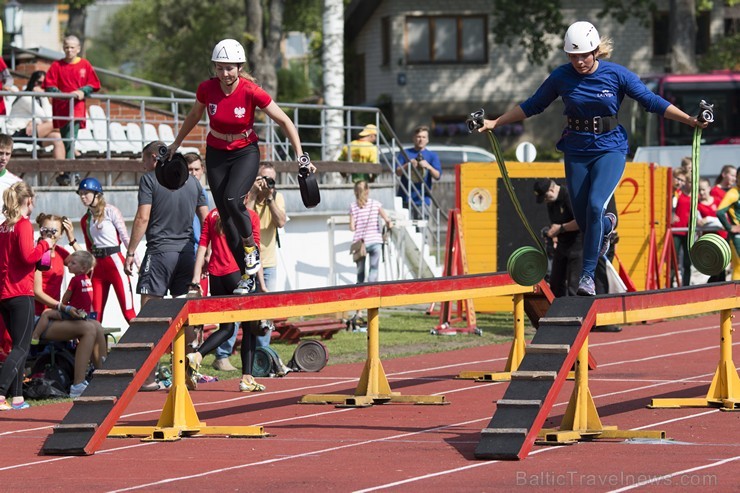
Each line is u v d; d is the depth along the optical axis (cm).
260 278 1614
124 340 1199
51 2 7800
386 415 1362
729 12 6228
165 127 2689
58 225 1602
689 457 1066
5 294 1402
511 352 1650
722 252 1251
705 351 1928
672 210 2650
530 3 5625
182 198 1620
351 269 2644
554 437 1134
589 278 1168
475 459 1073
